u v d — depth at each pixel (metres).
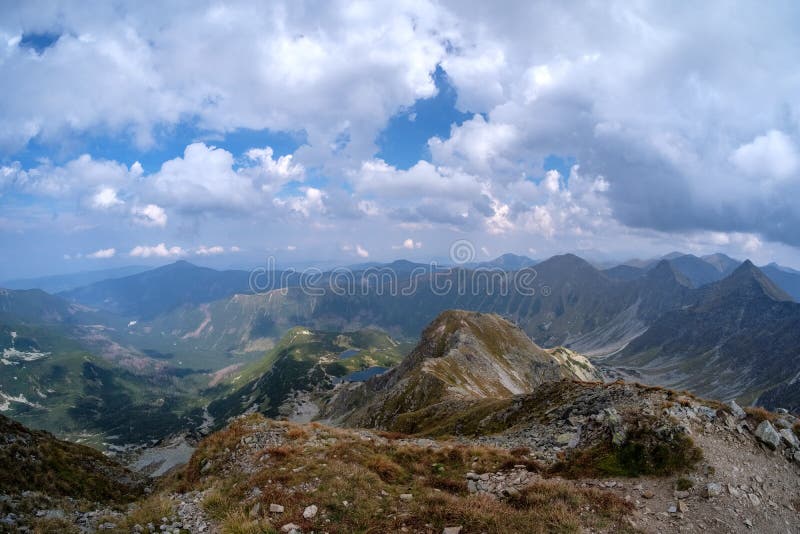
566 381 49.53
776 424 23.61
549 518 16.12
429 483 21.58
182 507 19.64
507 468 23.59
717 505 17.48
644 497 18.48
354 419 130.25
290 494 18.95
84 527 18.83
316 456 24.88
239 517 17.23
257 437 29.78
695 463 20.00
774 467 20.58
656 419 22.72
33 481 27.84
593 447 23.48
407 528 16.03
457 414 68.25
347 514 17.38
